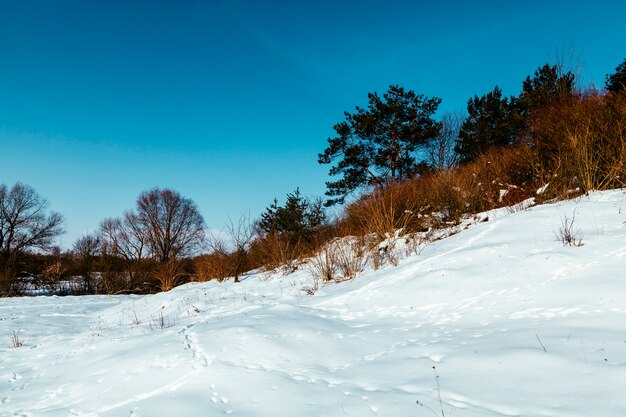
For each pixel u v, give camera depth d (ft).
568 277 15.97
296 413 10.06
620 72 44.57
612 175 24.70
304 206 45.32
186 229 129.49
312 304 22.49
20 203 108.06
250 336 15.97
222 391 11.84
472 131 73.15
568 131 27.53
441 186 33.17
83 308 41.42
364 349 14.44
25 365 18.61
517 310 15.02
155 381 13.24
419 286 19.61
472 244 22.49
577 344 11.27
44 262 99.55
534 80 63.93
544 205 25.27
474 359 11.71
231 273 42.86
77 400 12.95
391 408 9.77
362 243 31.65
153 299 38.91
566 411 8.48
